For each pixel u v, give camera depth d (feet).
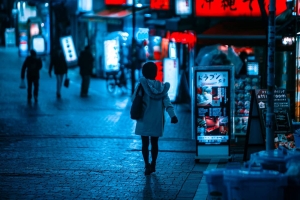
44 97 87.97
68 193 33.68
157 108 38.29
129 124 63.31
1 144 50.42
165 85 38.65
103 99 86.74
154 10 79.61
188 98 78.64
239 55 72.08
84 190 34.40
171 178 37.86
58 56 87.45
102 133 57.16
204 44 65.87
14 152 46.75
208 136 43.04
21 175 38.34
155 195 33.32
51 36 129.70
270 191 24.18
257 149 43.01
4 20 217.97
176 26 74.08
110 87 97.86
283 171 26.43
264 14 50.90
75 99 86.17
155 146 39.14
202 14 69.15
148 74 38.96
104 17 101.24
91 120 65.92
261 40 64.23
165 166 41.78
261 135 42.91
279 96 43.01
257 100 42.83
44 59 148.97
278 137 42.50
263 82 65.41
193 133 47.80
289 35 54.65
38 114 70.13
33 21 163.02
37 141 52.11
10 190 34.19
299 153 27.25
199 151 43.09
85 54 88.89
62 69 87.66
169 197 32.89
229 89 42.78
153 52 93.97
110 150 48.08
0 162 42.70
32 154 45.98
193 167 41.52
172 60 79.97
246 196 24.23
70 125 62.03
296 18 51.16
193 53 71.97
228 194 24.79
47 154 46.03
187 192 34.06
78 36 139.64
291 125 42.65
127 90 98.02
